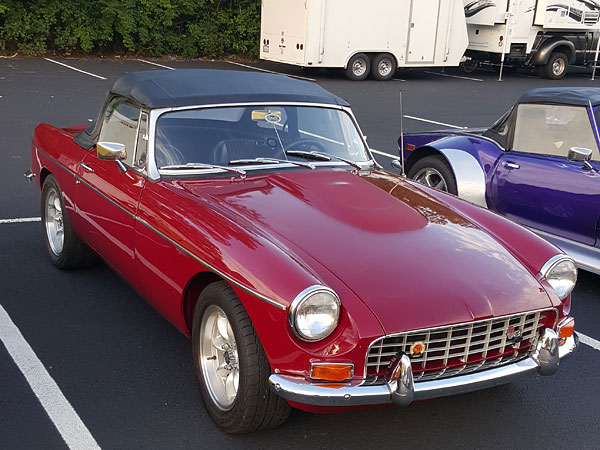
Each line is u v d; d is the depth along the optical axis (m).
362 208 3.75
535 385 4.12
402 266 3.24
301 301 2.90
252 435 3.44
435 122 13.54
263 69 21.92
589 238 5.62
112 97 4.74
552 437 3.57
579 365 4.41
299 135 4.47
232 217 3.53
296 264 3.09
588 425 3.71
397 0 19.80
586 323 5.09
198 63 22.67
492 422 3.68
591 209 5.50
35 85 15.49
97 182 4.49
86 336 4.40
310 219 3.57
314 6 18.75
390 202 3.90
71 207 4.98
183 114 4.22
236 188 3.93
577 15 21.81
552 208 5.81
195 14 23.94
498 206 6.32
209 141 4.21
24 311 4.71
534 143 6.12
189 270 3.47
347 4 19.22
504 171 6.20
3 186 7.79
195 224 3.51
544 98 6.07
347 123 4.71
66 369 3.99
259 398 3.17
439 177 6.86
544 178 5.85
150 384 3.88
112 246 4.40
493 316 3.15
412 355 3.07
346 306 2.98
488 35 21.94
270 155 4.30
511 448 3.46
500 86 20.28
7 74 16.98
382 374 3.06
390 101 16.23
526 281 3.39
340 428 3.54
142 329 4.54
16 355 4.12
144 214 3.90
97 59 21.73
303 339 2.94
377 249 3.35
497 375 3.22
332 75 21.09
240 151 4.25
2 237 6.14
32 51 21.25
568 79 23.09
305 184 4.02
